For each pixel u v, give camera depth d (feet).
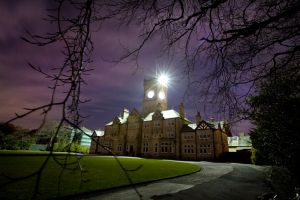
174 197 30.07
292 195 24.09
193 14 10.16
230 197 32.50
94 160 71.77
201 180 45.32
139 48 10.02
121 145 173.06
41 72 4.51
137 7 8.42
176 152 143.33
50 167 43.80
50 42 4.90
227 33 10.76
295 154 28.91
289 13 9.42
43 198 21.88
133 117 176.55
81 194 25.54
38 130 3.61
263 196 30.04
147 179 40.96
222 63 12.10
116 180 36.88
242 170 67.97
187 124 156.97
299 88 22.48
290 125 27.73
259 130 39.32
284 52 11.47
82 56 5.12
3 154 59.47
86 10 5.38
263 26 10.05
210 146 134.82
